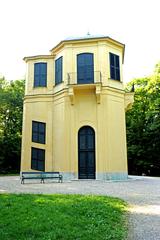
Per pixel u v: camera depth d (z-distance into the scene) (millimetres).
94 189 15250
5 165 44688
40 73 27906
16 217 7332
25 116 27203
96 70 25453
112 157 23906
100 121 24297
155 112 38188
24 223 6703
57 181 21750
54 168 25375
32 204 9156
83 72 25656
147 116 38844
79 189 15180
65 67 26000
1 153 44562
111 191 14352
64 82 25734
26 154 26172
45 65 28062
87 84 24312
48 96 27188
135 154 41469
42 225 6523
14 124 46500
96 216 7770
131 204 10289
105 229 6484
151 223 7422
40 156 26031
